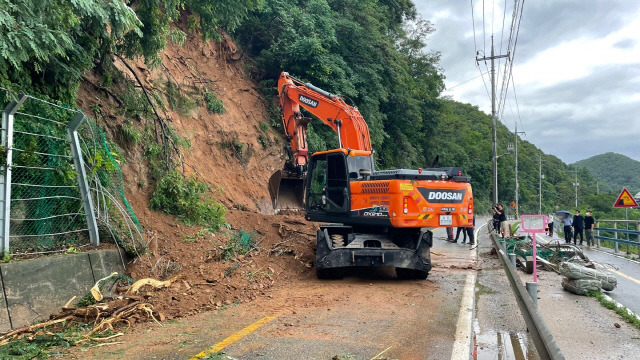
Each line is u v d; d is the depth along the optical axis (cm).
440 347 516
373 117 2519
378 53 2608
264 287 830
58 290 614
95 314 589
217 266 847
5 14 559
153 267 778
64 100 795
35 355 475
